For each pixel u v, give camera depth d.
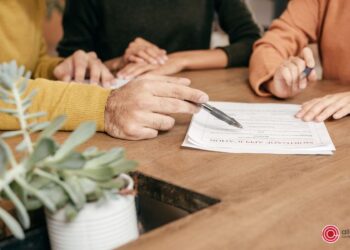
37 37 1.50
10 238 0.67
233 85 1.33
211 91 1.27
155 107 0.90
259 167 0.76
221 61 1.61
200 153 0.83
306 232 0.56
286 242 0.54
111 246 0.58
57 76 1.42
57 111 0.93
